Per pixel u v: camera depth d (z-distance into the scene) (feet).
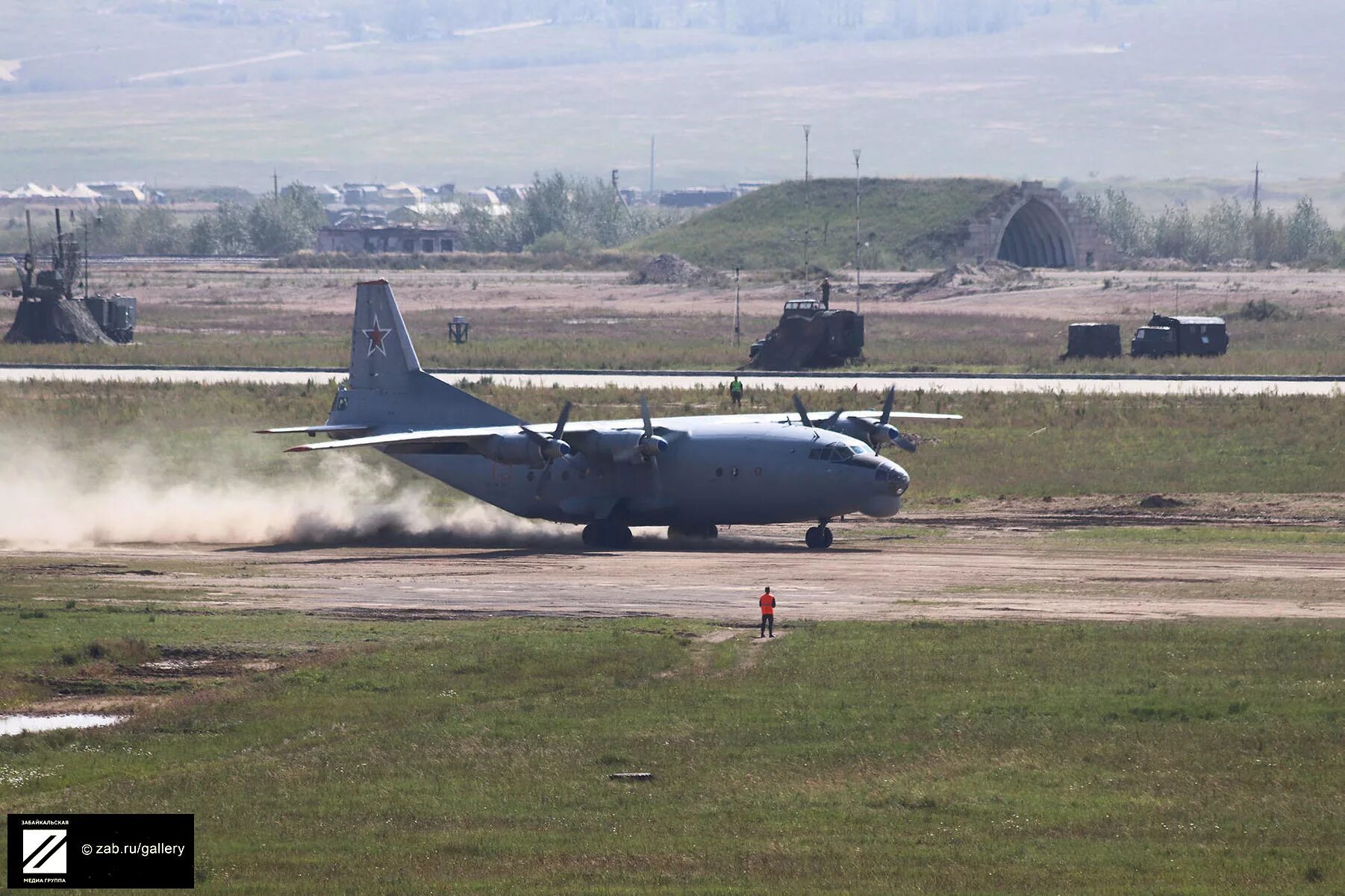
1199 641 344.08
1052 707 292.61
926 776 253.24
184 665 341.21
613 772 257.55
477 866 211.20
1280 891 198.59
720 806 238.48
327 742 278.05
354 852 218.38
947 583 438.81
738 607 405.59
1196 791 243.19
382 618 391.45
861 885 202.18
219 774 257.75
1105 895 197.26
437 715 294.66
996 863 210.18
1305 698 295.07
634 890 200.75
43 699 313.73
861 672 322.34
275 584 448.65
